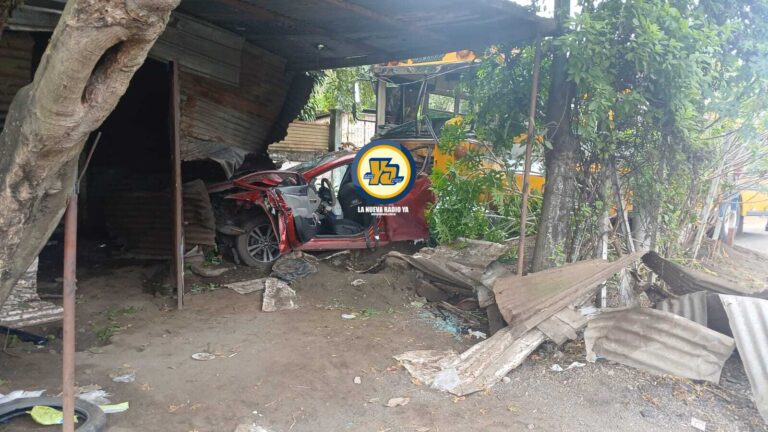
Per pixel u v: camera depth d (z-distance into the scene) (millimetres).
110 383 3746
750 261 8078
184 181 7191
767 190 6629
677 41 4496
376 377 4004
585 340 4125
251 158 7531
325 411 3504
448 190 6605
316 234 7410
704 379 3676
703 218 6375
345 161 8008
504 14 4773
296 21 5609
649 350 3930
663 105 4848
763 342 3502
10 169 2170
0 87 4988
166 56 5676
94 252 7219
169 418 3332
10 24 4660
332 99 15625
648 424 3340
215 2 5086
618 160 5375
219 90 6250
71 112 1979
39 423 3049
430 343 4703
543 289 4602
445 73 9984
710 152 5641
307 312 5465
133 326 4906
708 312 4102
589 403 3600
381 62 7129
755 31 4992
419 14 5016
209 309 5445
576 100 5152
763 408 3191
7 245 2363
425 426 3342
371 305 5746
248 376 3963
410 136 9836
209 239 6621
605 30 4504
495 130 5715
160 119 7539
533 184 7527
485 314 5406
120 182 7602
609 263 4648
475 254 6051
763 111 5152
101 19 1767
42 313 4672
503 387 3854
